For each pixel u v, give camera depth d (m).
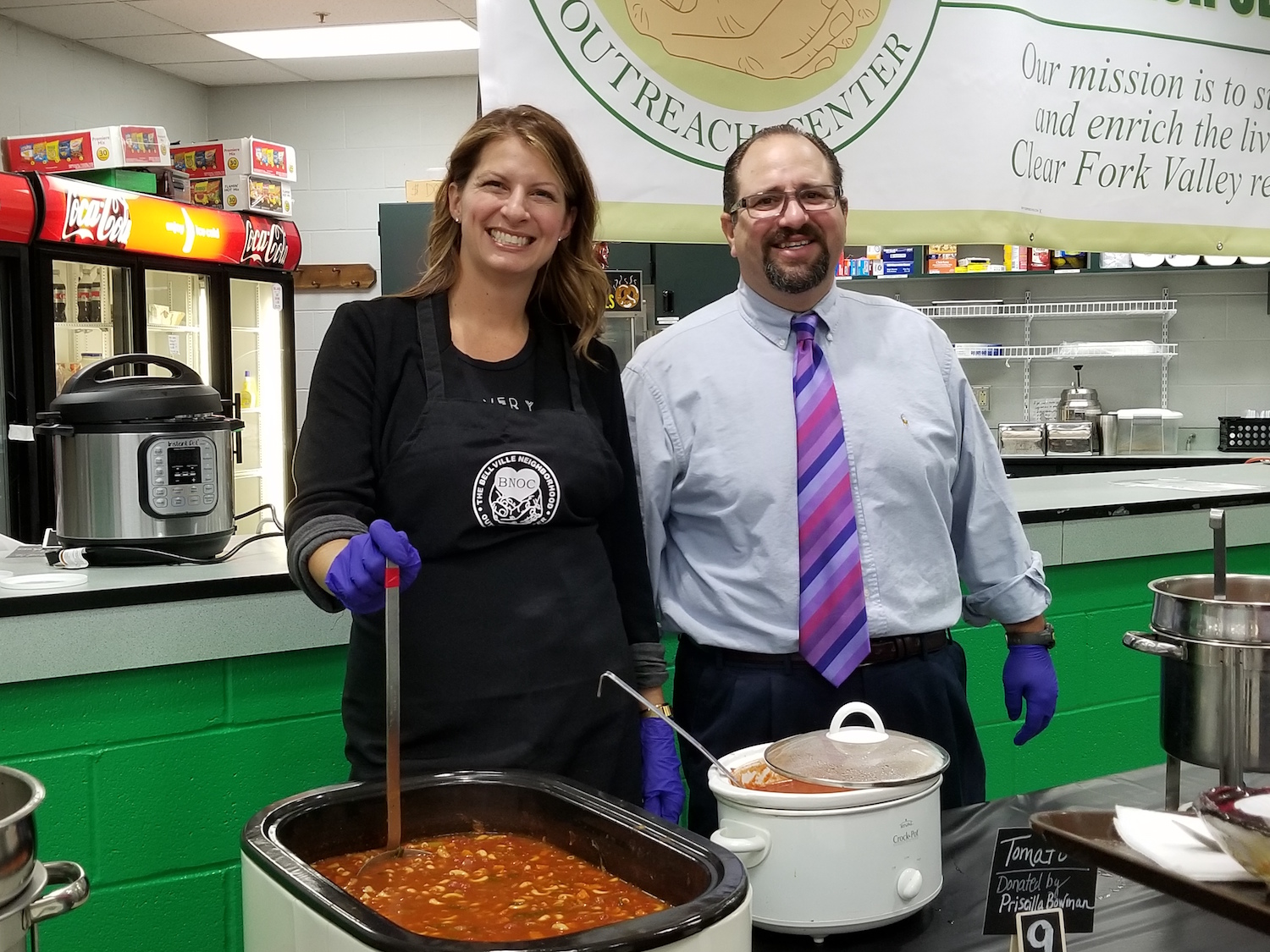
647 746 1.66
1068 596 2.73
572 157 1.58
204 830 1.90
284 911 0.99
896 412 1.85
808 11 2.30
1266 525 2.95
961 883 1.30
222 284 5.91
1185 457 5.74
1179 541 2.83
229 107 7.72
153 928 1.88
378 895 1.10
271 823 1.12
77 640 1.75
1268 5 2.84
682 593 1.89
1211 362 6.22
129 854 1.85
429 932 1.02
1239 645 1.19
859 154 2.40
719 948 0.91
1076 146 2.64
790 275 1.78
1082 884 1.08
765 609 1.79
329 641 1.95
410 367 1.53
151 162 5.41
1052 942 1.05
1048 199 2.61
